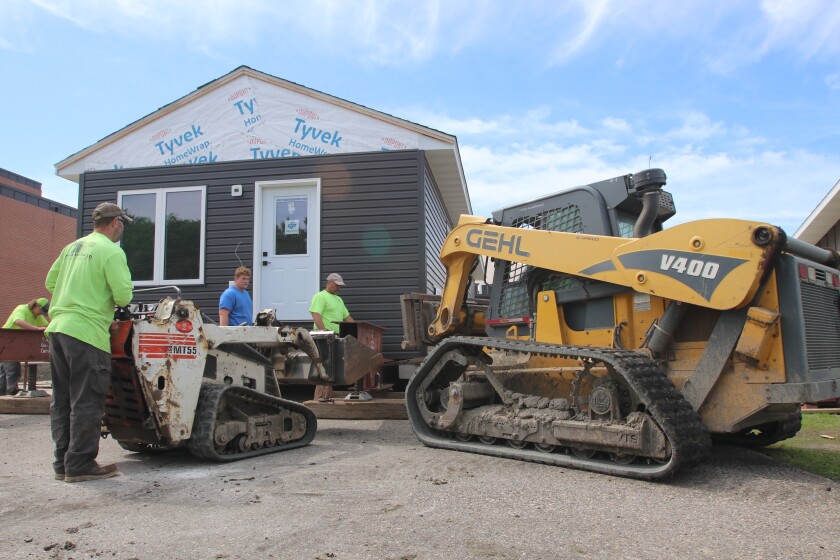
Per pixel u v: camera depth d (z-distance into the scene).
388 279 9.66
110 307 4.49
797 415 5.68
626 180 5.30
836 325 4.82
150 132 10.59
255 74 10.30
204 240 10.17
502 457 5.12
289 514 3.46
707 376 4.56
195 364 4.92
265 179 10.14
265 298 9.97
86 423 4.31
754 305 4.42
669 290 4.62
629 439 4.38
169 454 5.42
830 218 14.98
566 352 4.79
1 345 8.59
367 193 9.87
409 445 5.79
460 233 6.25
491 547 2.94
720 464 4.93
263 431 5.40
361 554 2.84
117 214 4.73
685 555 2.87
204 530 3.19
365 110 9.97
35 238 29.16
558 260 5.33
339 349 6.47
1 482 4.32
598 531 3.19
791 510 3.60
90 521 3.36
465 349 5.77
